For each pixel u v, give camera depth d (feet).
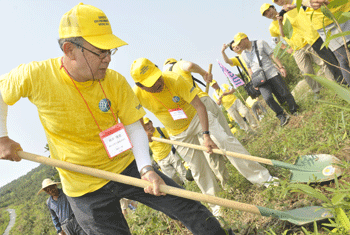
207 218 6.90
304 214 7.20
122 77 7.12
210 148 11.23
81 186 6.98
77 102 6.50
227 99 26.27
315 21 11.69
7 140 7.06
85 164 6.98
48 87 6.41
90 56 5.87
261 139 18.11
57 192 14.98
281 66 18.12
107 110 6.79
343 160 8.93
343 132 11.14
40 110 6.68
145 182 6.61
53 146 7.14
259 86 18.49
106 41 5.75
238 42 18.45
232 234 7.52
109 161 7.20
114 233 6.93
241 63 20.48
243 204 6.48
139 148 7.05
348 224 5.03
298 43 17.04
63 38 5.92
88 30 5.75
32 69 6.47
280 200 9.30
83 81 6.38
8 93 6.65
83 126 6.70
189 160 12.63
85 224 7.05
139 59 10.74
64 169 7.17
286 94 17.79
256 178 11.44
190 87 10.97
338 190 6.54
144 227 11.58
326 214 6.70
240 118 26.53
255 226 8.62
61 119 6.59
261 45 18.20
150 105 12.23
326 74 17.60
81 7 5.90
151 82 10.37
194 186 16.66
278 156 13.55
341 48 11.43
